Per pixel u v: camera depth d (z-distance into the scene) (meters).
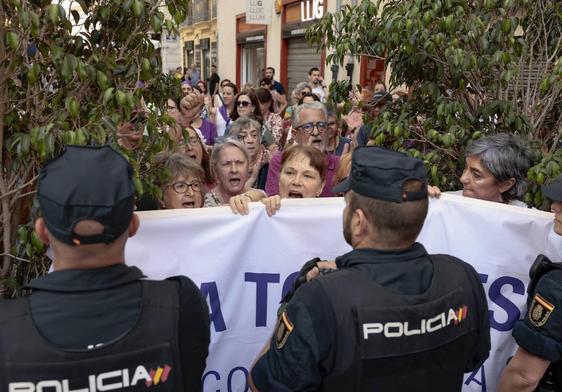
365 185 1.40
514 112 2.82
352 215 1.45
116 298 1.18
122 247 1.23
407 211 1.38
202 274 2.02
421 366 1.38
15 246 2.06
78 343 1.12
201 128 5.70
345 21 3.07
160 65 2.40
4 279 2.07
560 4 2.91
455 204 2.24
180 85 2.59
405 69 3.02
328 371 1.33
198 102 4.29
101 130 1.95
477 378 2.27
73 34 2.09
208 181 3.43
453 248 2.25
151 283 1.27
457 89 2.96
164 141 2.39
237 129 4.25
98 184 1.15
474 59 2.67
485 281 2.23
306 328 1.32
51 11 1.81
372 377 1.33
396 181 1.38
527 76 3.03
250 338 2.10
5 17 1.86
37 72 1.86
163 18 2.16
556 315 1.61
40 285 1.16
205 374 2.07
